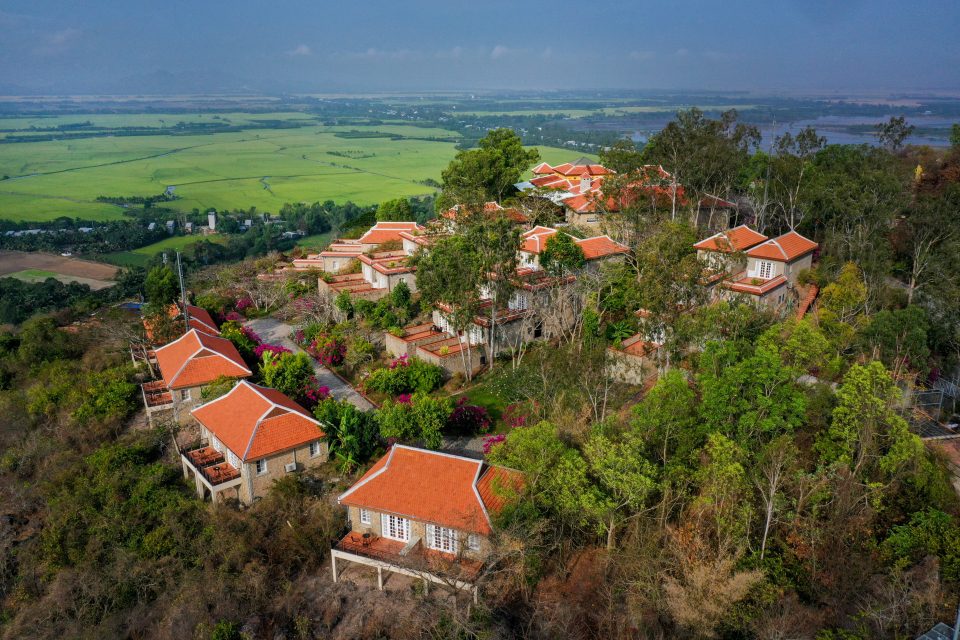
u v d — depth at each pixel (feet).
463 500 123.65
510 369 179.01
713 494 116.88
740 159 266.98
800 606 109.29
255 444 146.92
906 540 113.70
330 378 204.95
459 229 212.02
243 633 120.57
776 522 120.37
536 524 117.39
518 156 330.34
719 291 193.26
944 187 234.58
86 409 184.34
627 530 123.85
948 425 152.46
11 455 183.73
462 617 110.73
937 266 184.24
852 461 126.93
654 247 172.14
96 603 135.95
